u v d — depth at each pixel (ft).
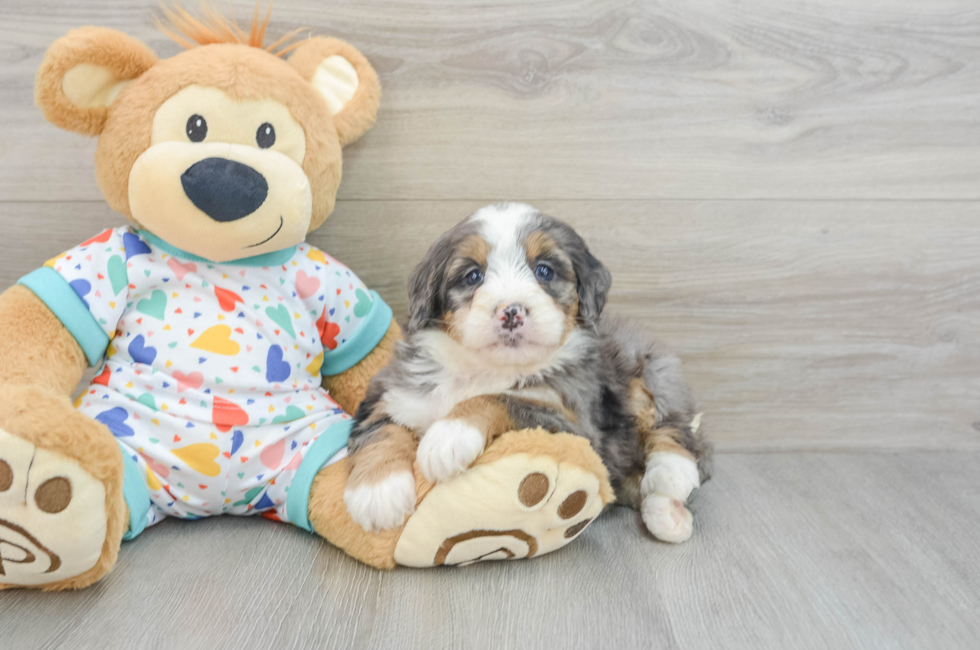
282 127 5.57
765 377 7.82
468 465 4.85
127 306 5.59
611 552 5.52
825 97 7.29
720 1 7.02
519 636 4.39
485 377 5.60
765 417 7.90
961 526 6.11
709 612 4.72
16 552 4.33
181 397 5.46
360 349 6.49
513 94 7.07
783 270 7.59
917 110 7.38
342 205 7.18
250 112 5.41
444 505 4.86
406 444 5.36
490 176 7.23
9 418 4.18
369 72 6.35
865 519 6.21
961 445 7.97
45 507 4.25
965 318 7.80
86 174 6.88
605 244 7.44
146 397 5.42
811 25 7.14
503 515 4.83
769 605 4.82
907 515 6.31
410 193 7.20
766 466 7.50
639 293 7.56
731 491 6.79
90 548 4.48
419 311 5.66
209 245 5.41
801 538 5.82
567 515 5.01
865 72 7.27
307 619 4.49
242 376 5.57
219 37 5.98
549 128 7.16
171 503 5.51
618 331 6.72
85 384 6.79
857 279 7.66
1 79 6.64
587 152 7.24
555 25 6.97
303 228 5.72
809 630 4.55
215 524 5.73
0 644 4.12
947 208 7.57
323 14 6.77
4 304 5.18
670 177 7.35
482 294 5.24
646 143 7.26
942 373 7.91
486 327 5.10
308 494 5.44
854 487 6.94
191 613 4.48
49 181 6.88
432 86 7.00
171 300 5.63
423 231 7.29
